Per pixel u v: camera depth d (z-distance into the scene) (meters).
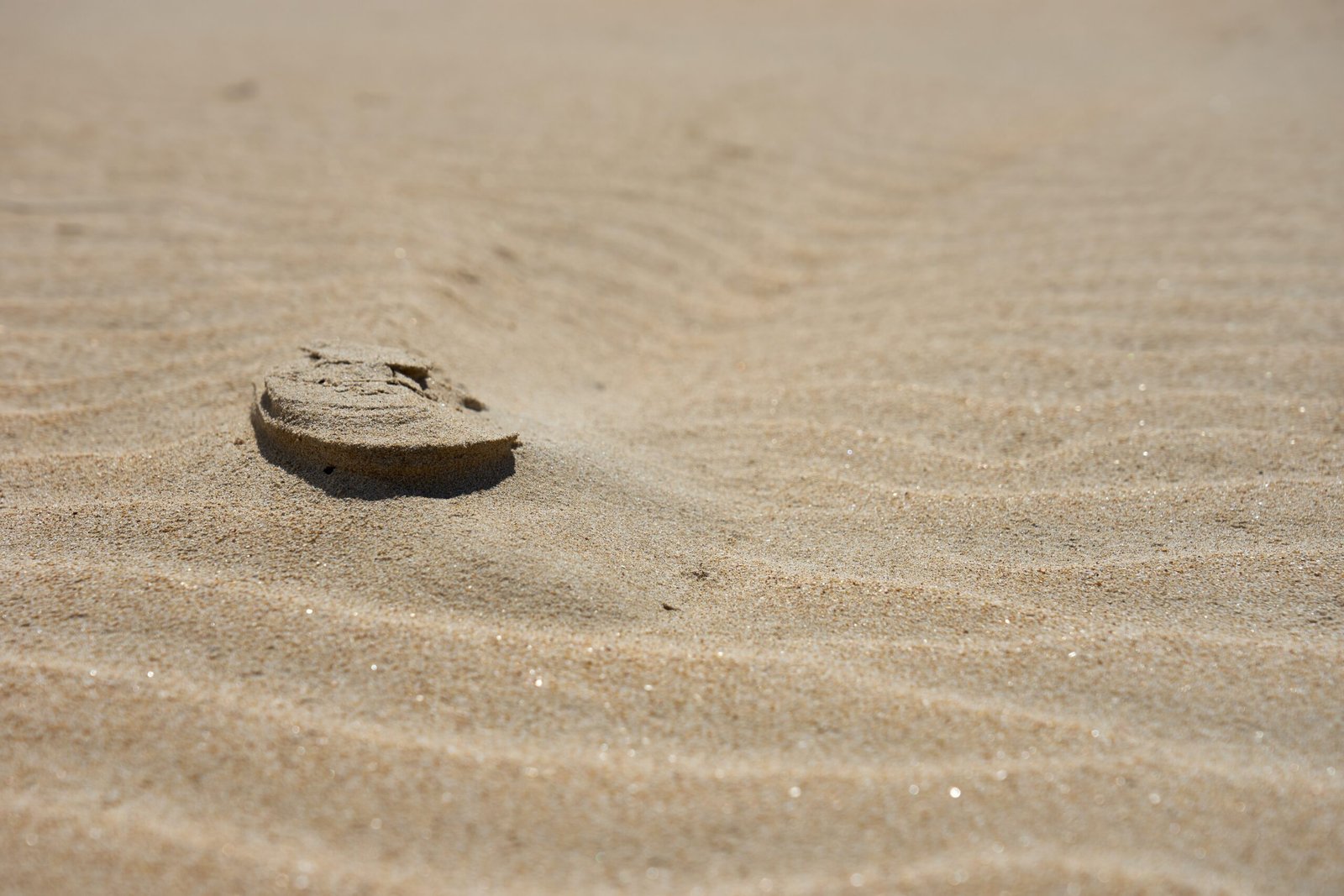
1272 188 3.85
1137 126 5.05
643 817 1.33
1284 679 1.59
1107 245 3.43
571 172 4.28
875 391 2.57
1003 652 1.65
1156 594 1.80
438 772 1.38
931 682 1.58
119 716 1.44
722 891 1.22
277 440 2.00
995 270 3.31
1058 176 4.32
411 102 5.33
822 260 3.64
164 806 1.31
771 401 2.57
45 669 1.52
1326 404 2.37
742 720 1.50
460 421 2.03
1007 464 2.23
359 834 1.29
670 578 1.83
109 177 3.90
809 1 9.51
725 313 3.25
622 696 1.53
